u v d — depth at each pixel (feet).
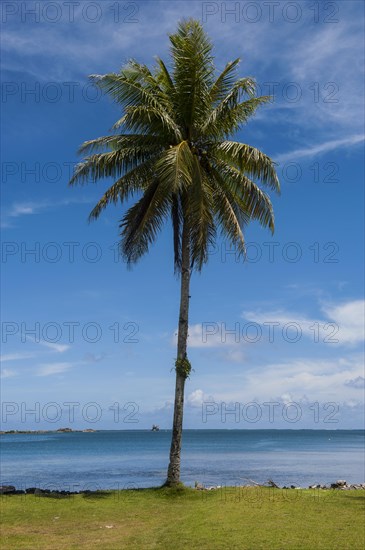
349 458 213.05
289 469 152.25
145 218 64.75
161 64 70.95
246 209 73.46
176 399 64.44
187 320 66.23
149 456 236.84
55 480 122.42
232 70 69.41
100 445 400.47
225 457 223.71
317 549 34.96
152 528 44.55
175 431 63.93
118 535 42.19
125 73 67.36
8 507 54.34
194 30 67.36
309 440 560.20
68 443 450.71
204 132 67.77
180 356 64.95
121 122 64.75
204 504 54.39
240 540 37.93
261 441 522.06
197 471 145.18
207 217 64.18
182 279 67.31
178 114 68.49
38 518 49.26
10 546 38.58
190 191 63.46
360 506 50.78
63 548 38.04
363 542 36.47
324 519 44.62
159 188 63.87
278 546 35.94
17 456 241.35
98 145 69.46
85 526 45.91
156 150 69.56
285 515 46.52
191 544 37.70
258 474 135.23
